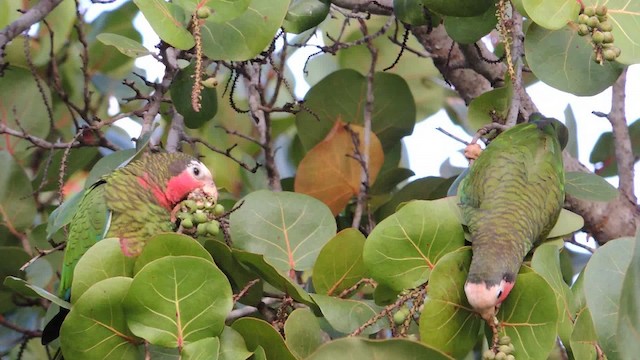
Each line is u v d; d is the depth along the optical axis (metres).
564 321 7.68
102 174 9.65
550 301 7.43
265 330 7.34
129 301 7.25
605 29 8.05
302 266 8.62
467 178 9.27
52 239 10.48
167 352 7.74
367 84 11.41
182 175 9.47
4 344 10.62
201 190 9.47
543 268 7.75
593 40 8.09
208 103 10.09
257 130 12.64
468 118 9.57
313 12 9.51
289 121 12.95
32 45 12.10
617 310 7.38
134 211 9.23
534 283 7.50
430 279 7.60
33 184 11.70
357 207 10.95
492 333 7.70
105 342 7.43
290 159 12.73
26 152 11.77
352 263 8.26
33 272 10.63
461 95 11.71
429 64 13.62
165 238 7.53
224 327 7.41
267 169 11.26
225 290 7.30
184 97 9.99
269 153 11.22
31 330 10.58
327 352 6.77
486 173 9.09
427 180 11.16
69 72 12.41
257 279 8.14
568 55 8.80
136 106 12.58
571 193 9.41
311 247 8.69
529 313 7.51
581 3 8.13
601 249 7.55
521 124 9.53
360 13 11.48
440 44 11.41
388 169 11.91
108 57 12.52
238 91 12.71
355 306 7.99
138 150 9.30
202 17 8.09
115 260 7.68
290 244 8.69
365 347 6.78
